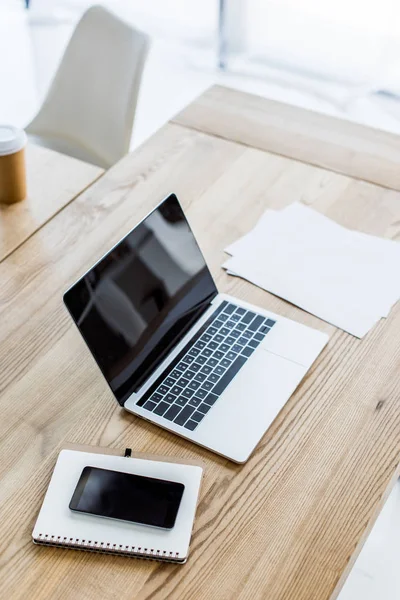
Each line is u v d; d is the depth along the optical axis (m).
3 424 1.10
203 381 1.16
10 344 1.22
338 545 0.96
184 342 1.21
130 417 1.11
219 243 1.42
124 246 1.17
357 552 0.97
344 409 1.13
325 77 3.44
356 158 1.64
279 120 1.75
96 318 1.10
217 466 1.05
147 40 1.97
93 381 1.16
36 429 1.09
